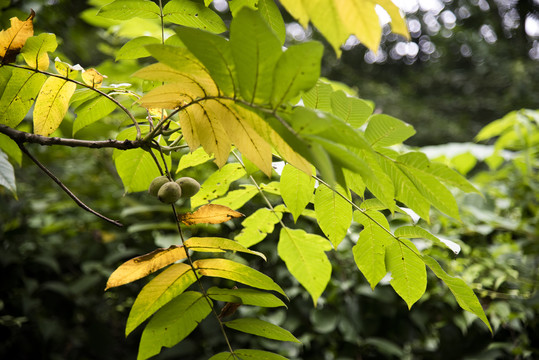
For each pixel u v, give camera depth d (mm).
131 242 1795
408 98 6793
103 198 2000
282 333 751
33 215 2129
